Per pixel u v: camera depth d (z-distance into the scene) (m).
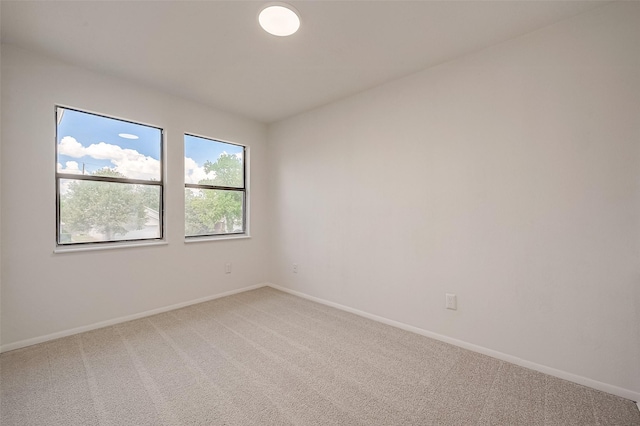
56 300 2.41
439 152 2.44
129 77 2.71
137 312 2.88
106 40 2.12
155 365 2.02
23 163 2.25
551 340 1.93
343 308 3.19
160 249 3.06
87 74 2.55
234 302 3.42
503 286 2.12
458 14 1.82
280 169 3.96
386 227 2.80
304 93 3.05
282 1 1.70
